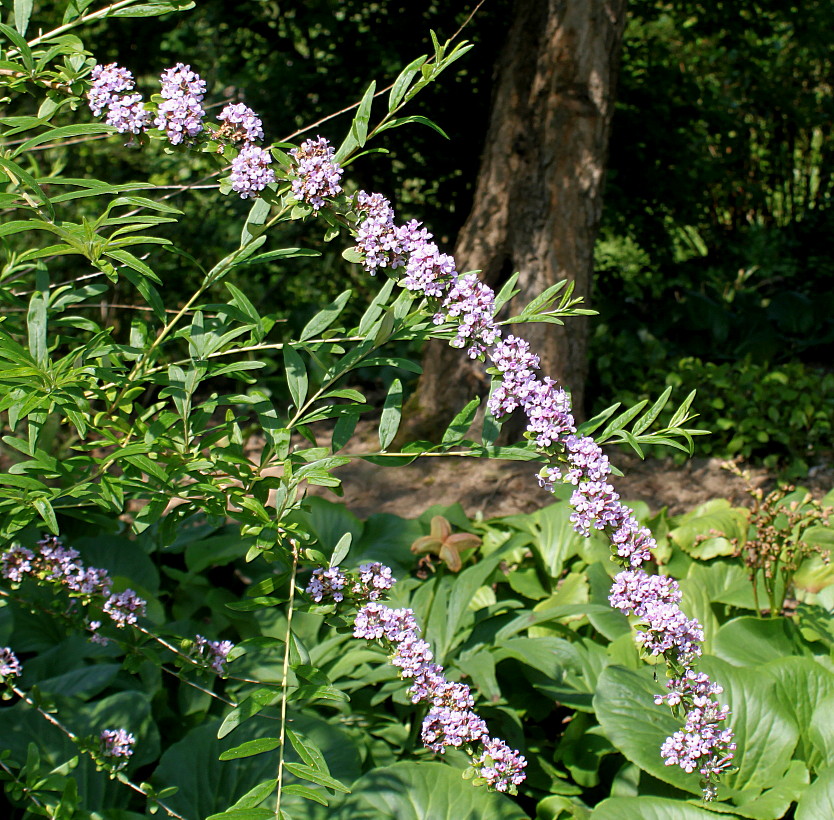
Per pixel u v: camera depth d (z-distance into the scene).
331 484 1.50
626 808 2.00
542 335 5.56
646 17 8.34
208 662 1.76
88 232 1.36
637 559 1.44
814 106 10.03
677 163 8.11
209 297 6.49
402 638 1.56
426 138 7.59
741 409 5.85
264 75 7.45
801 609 2.91
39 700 1.80
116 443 1.60
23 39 1.47
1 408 1.44
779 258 9.82
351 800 1.98
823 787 1.96
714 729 1.55
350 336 1.70
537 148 5.57
